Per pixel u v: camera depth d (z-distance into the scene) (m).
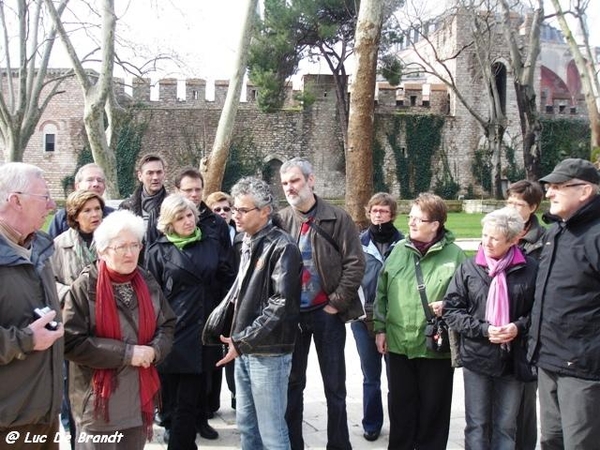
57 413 3.04
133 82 36.19
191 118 37.19
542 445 3.64
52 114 36.66
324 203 4.44
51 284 3.08
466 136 38.66
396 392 4.36
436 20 33.06
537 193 4.71
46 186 3.06
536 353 3.54
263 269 3.61
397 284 4.35
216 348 4.71
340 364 4.30
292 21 32.41
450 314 3.97
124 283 3.38
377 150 38.19
